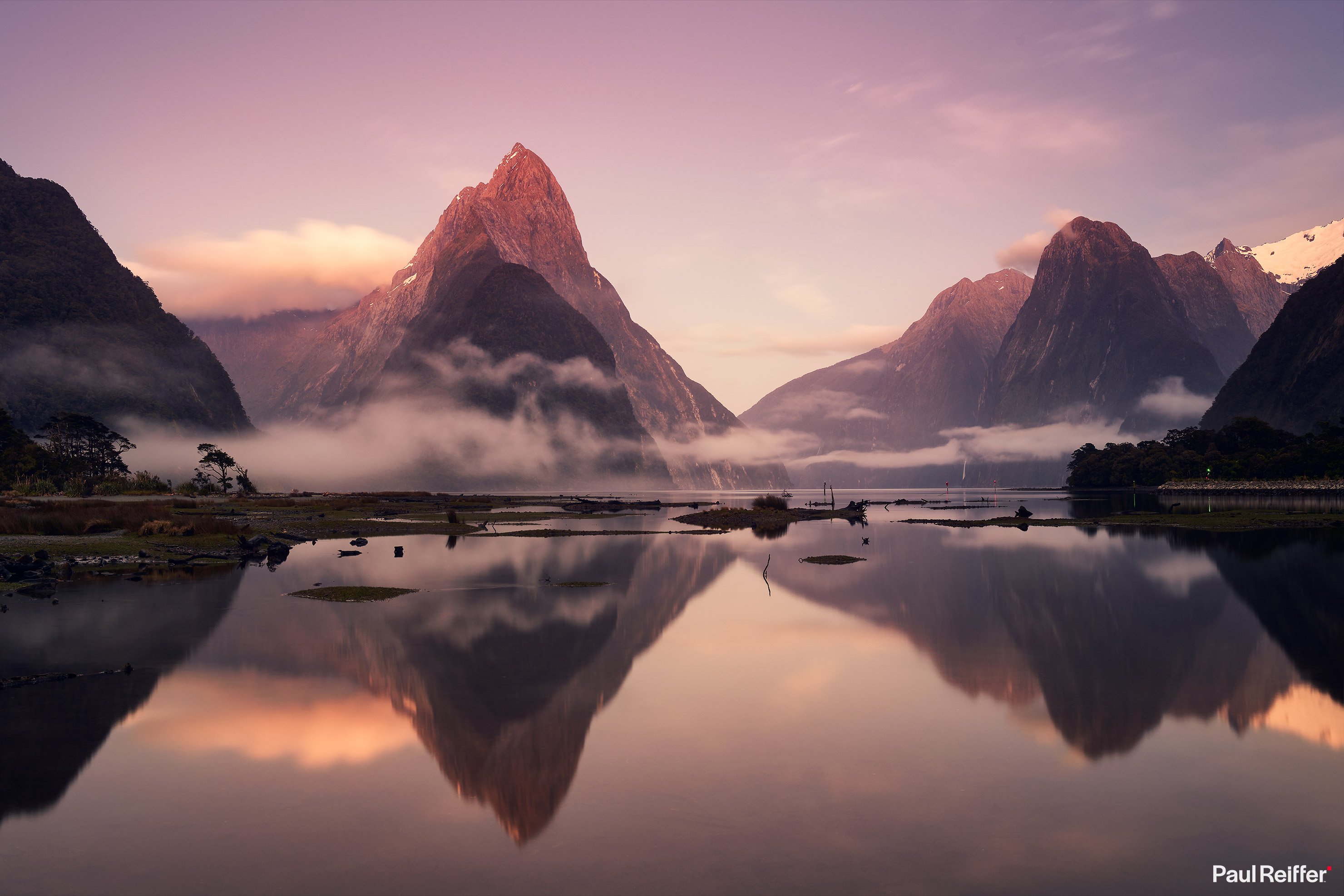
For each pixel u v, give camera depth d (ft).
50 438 455.63
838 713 50.55
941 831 34.09
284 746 44.34
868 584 112.98
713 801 37.11
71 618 82.58
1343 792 37.99
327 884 29.89
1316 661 64.28
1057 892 29.27
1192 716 49.75
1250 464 575.38
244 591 102.32
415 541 195.00
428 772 40.65
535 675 59.77
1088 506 396.78
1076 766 41.24
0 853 32.17
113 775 40.14
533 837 33.42
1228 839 33.37
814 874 30.45
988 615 86.99
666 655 66.80
